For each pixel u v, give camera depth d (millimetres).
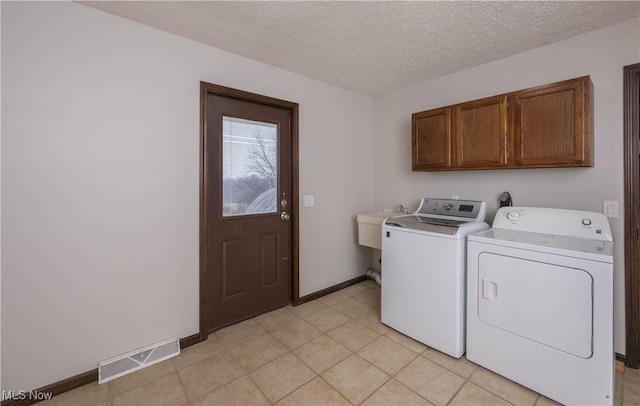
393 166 3295
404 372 1828
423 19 1806
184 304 2111
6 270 1505
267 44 2146
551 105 1893
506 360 1750
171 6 1680
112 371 1778
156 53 1935
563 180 2105
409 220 2400
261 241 2627
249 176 2521
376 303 2875
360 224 3146
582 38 1994
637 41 1794
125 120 1828
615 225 1891
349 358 1976
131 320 1892
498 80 2410
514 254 1709
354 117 3291
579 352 1493
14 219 1514
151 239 1954
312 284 2971
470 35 2006
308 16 1777
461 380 1751
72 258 1682
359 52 2270
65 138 1638
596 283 1440
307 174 2863
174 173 2033
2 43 1462
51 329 1631
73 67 1648
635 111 1809
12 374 1533
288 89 2666
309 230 2910
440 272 2006
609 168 1906
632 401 1555
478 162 2248
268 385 1714
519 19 1804
